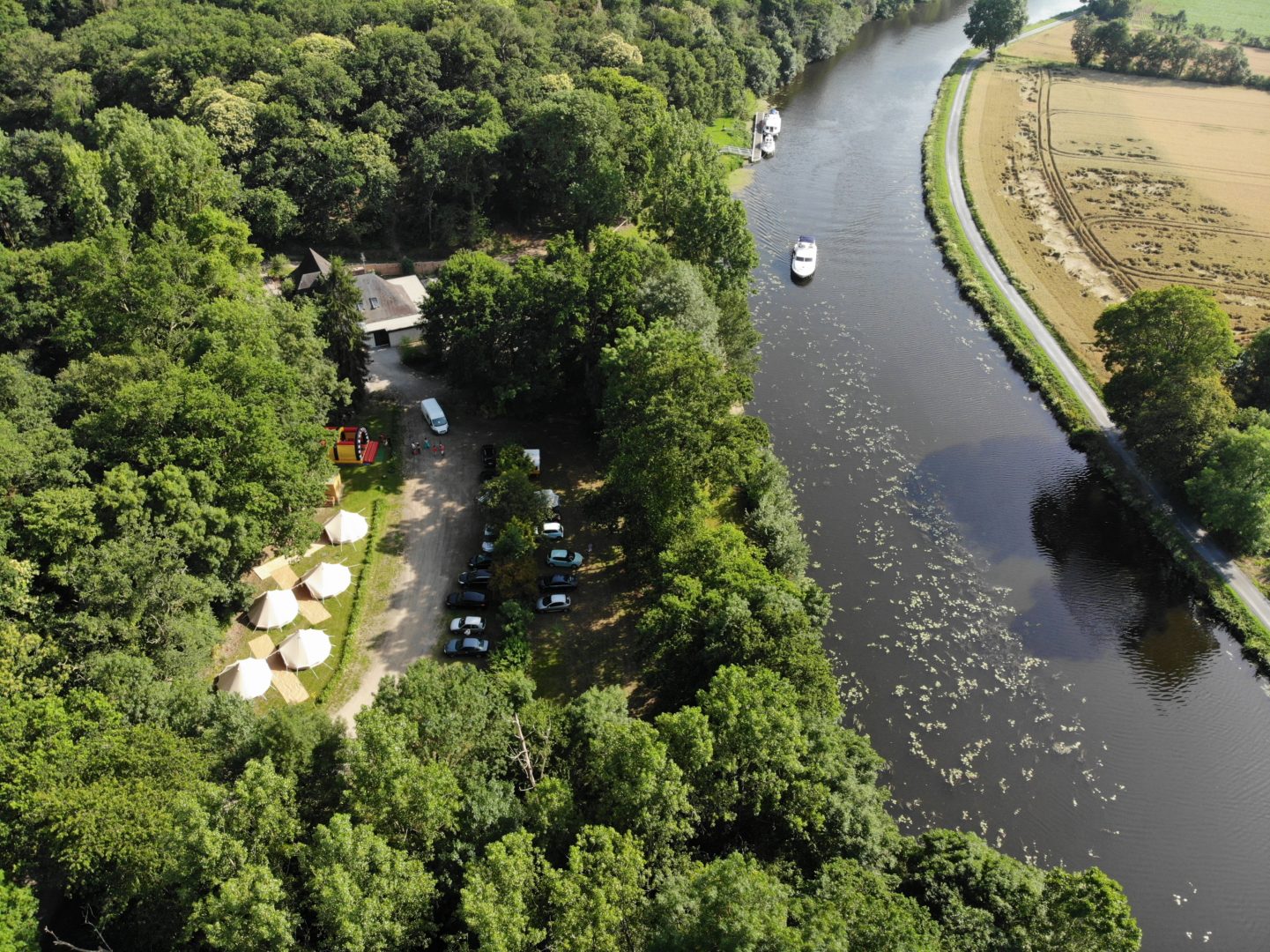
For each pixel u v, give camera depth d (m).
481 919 37.66
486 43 144.12
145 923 45.00
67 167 101.00
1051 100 197.25
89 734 48.75
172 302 82.38
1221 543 82.94
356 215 126.81
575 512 84.75
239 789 42.38
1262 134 176.00
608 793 47.25
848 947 37.44
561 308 87.62
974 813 61.97
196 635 60.56
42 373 87.94
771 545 76.06
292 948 39.41
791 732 50.38
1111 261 131.00
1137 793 63.56
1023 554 83.56
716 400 74.38
